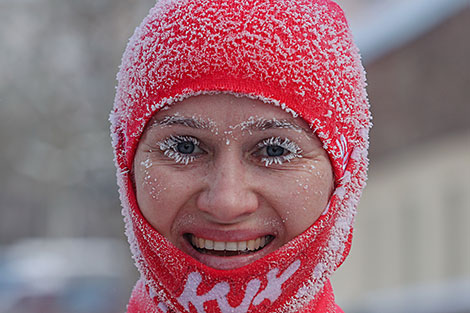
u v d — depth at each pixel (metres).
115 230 19.47
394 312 9.38
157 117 2.26
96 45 15.45
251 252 2.28
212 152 2.22
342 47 2.39
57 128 17.53
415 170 12.32
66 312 18.41
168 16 2.29
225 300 2.27
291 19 2.26
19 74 18.03
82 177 18.09
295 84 2.21
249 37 2.19
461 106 9.65
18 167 23.67
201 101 2.18
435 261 12.59
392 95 10.49
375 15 11.69
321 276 2.40
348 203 2.41
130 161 2.39
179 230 2.27
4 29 17.98
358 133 2.46
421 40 9.77
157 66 2.24
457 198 11.87
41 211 39.34
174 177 2.22
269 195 2.21
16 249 34.12
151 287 2.44
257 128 2.19
